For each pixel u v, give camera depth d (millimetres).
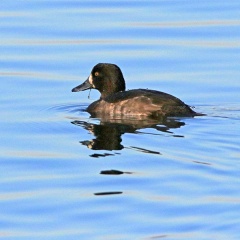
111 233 11969
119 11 25000
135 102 17344
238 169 14141
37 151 15406
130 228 12094
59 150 15430
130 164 14555
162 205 12836
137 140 15719
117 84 19031
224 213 12445
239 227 11938
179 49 22125
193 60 21375
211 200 12930
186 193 13250
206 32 23219
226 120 16766
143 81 20141
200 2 25797
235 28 23484
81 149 15414
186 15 24594
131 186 13625
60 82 20109
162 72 20688
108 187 13625
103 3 25781
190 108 17484
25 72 20688
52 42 22656
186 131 16078
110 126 16750
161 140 15617
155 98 17297
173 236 11766
